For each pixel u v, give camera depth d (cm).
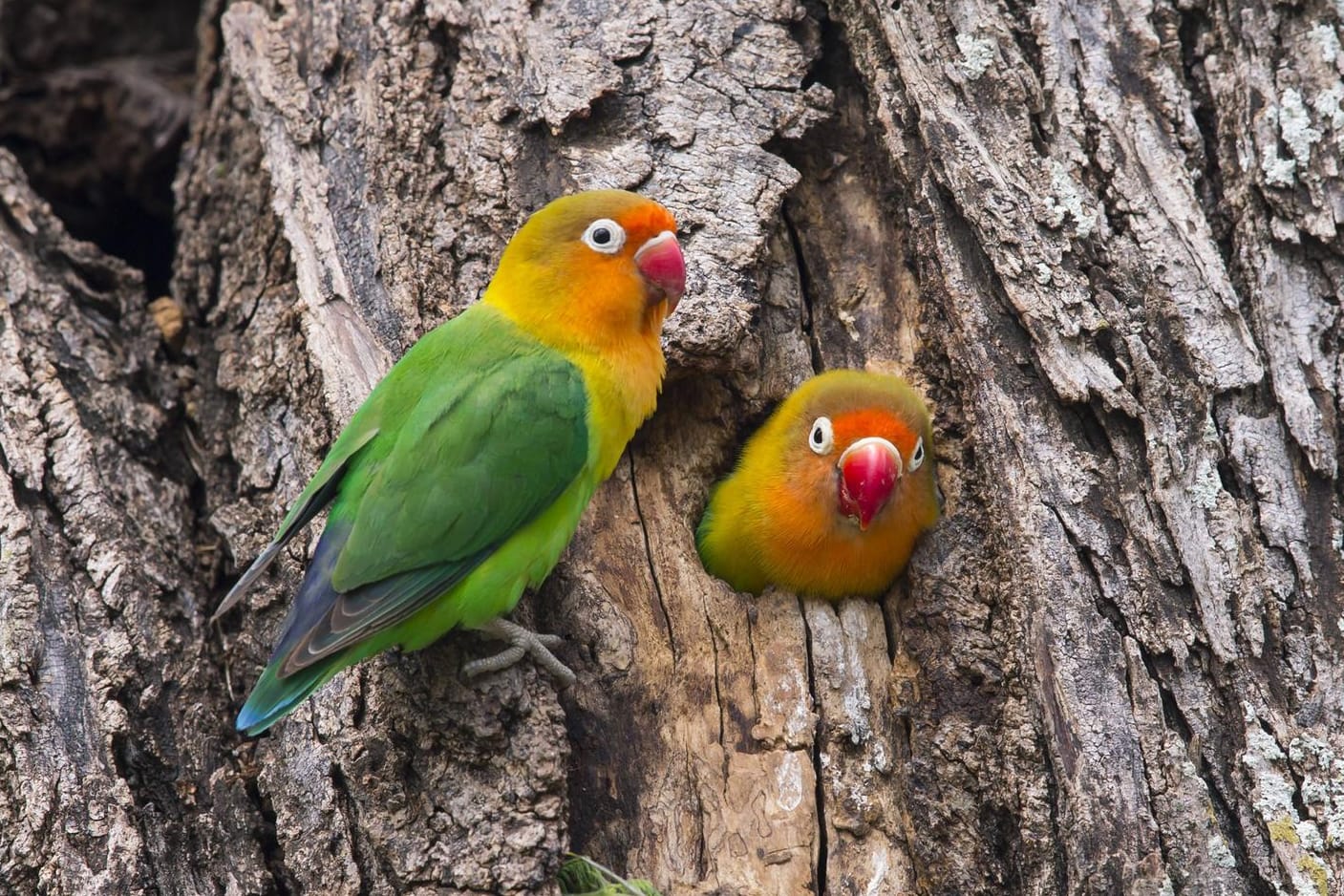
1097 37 947
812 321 978
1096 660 754
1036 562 782
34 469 877
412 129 980
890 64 948
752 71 971
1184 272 857
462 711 752
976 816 773
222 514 904
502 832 715
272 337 942
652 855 774
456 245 930
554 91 950
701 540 973
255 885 757
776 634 865
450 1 1016
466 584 778
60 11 1280
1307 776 717
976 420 838
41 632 809
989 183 884
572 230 825
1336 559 777
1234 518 784
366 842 741
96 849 737
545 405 799
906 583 916
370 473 787
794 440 924
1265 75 922
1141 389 818
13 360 934
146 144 1212
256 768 803
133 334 1019
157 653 829
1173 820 710
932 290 899
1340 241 866
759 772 804
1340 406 820
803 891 768
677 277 824
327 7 1065
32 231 1041
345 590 746
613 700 822
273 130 1021
